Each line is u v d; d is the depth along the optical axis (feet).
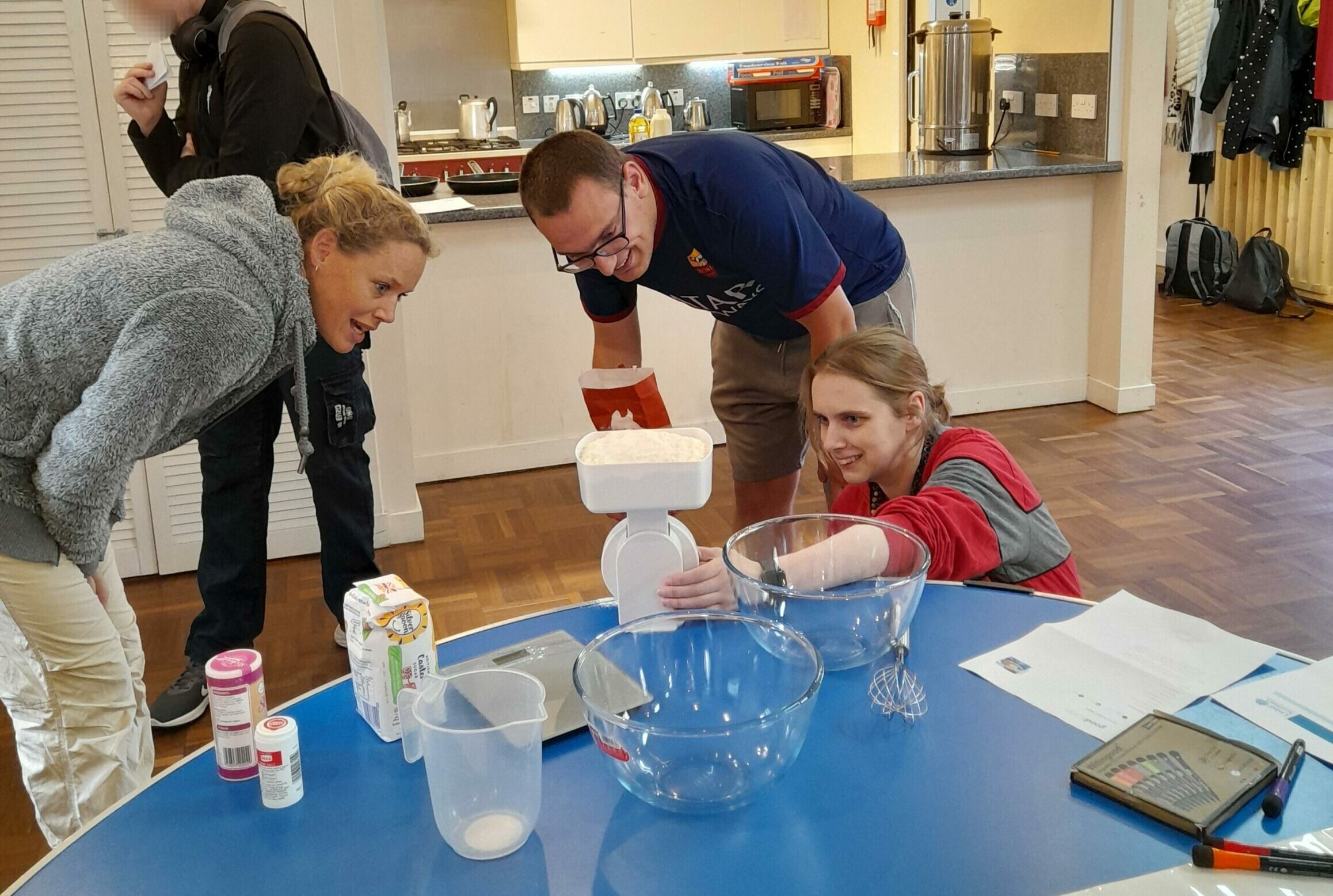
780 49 21.35
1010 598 4.77
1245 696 3.97
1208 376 15.78
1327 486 11.66
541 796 3.61
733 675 4.17
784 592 4.25
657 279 7.14
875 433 5.32
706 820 3.49
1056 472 12.46
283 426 10.75
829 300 6.53
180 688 8.32
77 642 5.49
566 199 6.08
